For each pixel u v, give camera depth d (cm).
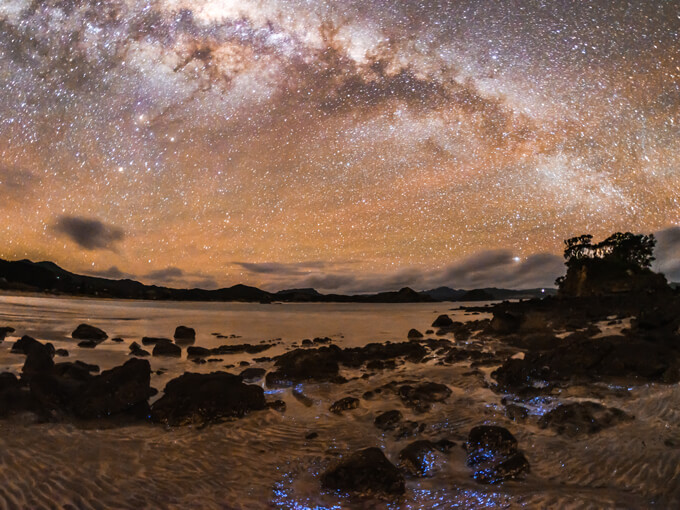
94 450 545
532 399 769
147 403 736
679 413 643
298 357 1081
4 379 740
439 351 1343
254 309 5484
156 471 490
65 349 1305
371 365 1079
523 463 482
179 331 1802
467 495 434
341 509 411
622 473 464
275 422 674
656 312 1432
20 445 549
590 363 926
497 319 1773
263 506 415
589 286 3022
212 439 598
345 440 596
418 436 607
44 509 395
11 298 4919
